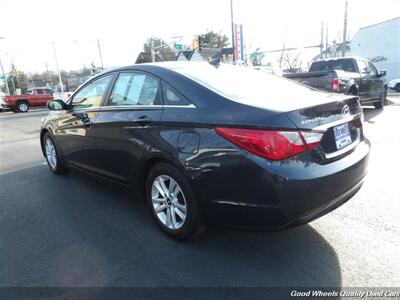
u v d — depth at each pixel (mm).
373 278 2479
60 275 2674
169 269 2697
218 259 2811
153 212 3287
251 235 3166
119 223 3549
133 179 3463
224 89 2906
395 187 4133
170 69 3221
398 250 2811
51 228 3492
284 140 2348
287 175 2316
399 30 35156
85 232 3377
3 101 24297
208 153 2586
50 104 4461
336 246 2918
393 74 36250
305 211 2402
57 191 4590
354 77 9148
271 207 2375
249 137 2391
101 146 3814
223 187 2549
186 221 2910
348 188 2705
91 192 4504
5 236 3355
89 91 4133
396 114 9789
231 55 27297
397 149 5801
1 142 9484
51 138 5168
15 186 4902
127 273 2664
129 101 3469
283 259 2768
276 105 2535
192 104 2832
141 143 3166
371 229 3168
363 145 3172
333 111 2744
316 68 10641
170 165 2943
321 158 2523
